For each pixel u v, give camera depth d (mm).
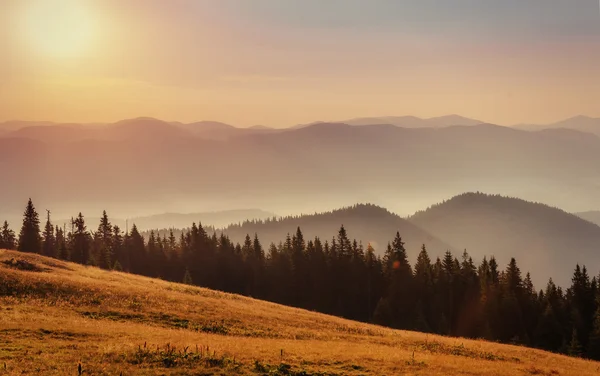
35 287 42281
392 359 30703
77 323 32938
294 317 51844
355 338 43625
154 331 33781
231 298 61469
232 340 33531
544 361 40094
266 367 25359
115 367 22938
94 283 49625
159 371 23062
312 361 27797
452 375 27953
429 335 54188
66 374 21375
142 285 58156
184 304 46969
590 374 34031
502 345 48812
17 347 24750
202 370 23844
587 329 79562
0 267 50688
